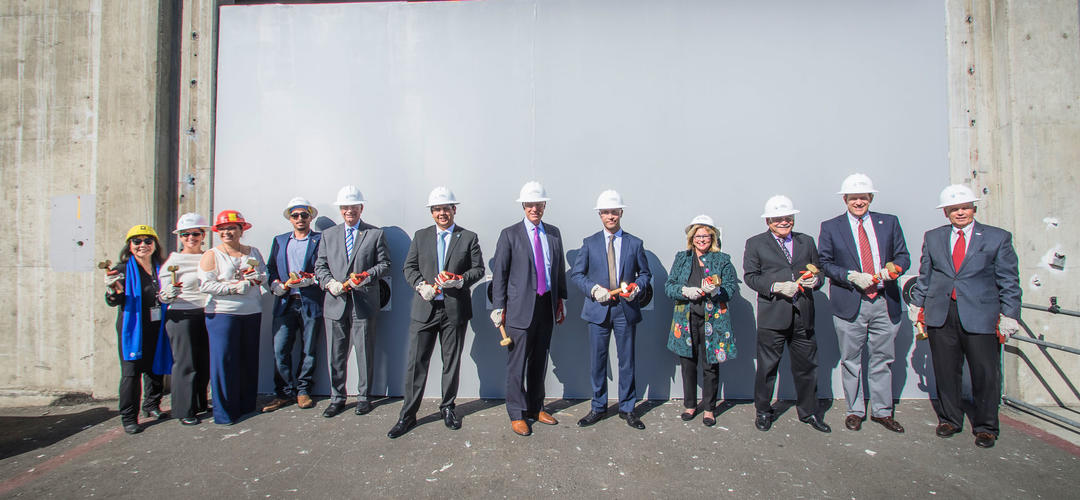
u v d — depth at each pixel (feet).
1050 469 9.55
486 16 13.94
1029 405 12.14
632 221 13.70
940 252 10.89
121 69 13.99
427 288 11.10
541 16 13.88
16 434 11.54
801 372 11.40
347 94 14.11
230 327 11.77
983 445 10.43
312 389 13.89
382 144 14.02
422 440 10.90
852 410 11.58
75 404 13.61
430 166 13.93
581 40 13.84
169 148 14.32
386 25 14.11
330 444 10.73
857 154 13.51
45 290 14.11
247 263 11.89
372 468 9.69
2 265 14.17
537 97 13.87
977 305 10.41
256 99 14.24
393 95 14.03
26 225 14.17
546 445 10.64
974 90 13.52
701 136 13.69
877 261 11.27
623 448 10.50
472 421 11.99
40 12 14.30
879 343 11.35
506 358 13.73
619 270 11.63
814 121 13.57
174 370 11.74
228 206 14.17
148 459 10.13
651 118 13.74
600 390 11.76
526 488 8.96
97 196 13.94
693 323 11.68
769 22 13.67
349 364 13.96
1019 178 12.94
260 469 9.68
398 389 13.85
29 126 14.23
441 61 13.99
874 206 13.48
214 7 14.37
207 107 14.33
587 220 13.73
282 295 12.86
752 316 13.52
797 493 8.77
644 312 13.64
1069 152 12.92
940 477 9.27
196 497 8.74
